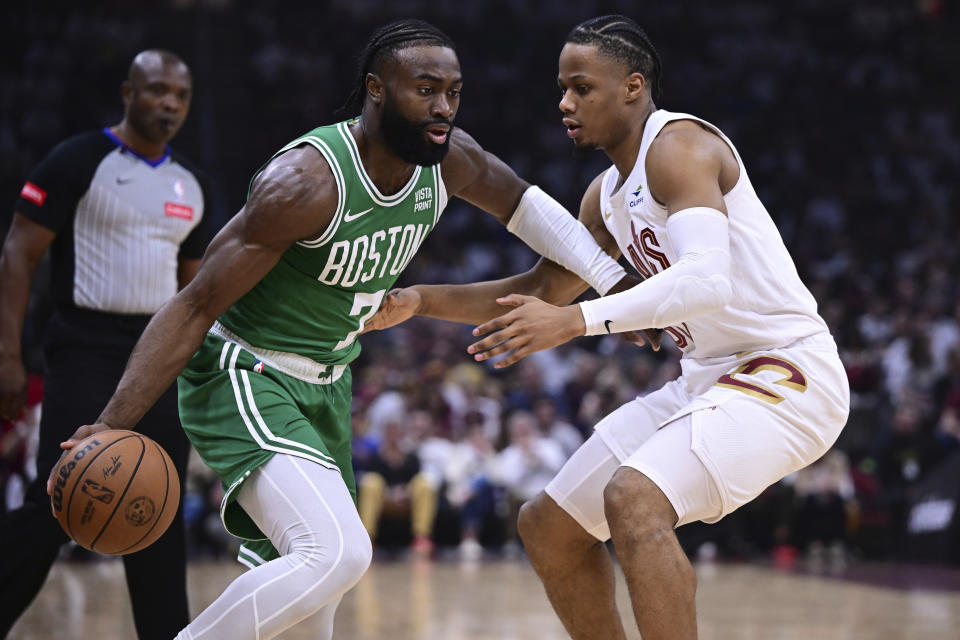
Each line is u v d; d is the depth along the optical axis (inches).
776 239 397.7
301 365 387.9
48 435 468.8
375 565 1163.9
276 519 362.0
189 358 363.6
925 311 1627.7
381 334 1680.6
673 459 370.9
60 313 487.5
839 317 1628.9
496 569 1120.8
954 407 1311.5
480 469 1337.4
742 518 1299.2
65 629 654.5
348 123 378.0
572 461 423.5
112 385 478.3
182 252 522.0
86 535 354.9
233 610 350.6
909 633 679.7
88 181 487.5
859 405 1336.1
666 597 357.7
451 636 644.1
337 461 412.8
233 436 372.2
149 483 357.4
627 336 442.3
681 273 361.4
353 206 367.2
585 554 428.8
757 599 880.3
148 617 456.1
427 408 1382.9
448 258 1910.7
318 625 390.9
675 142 378.9
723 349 400.8
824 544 1285.7
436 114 363.6
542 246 438.9
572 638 441.7
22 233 483.8
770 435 378.0
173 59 505.7
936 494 1246.3
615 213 411.5
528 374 1443.2
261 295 381.7
